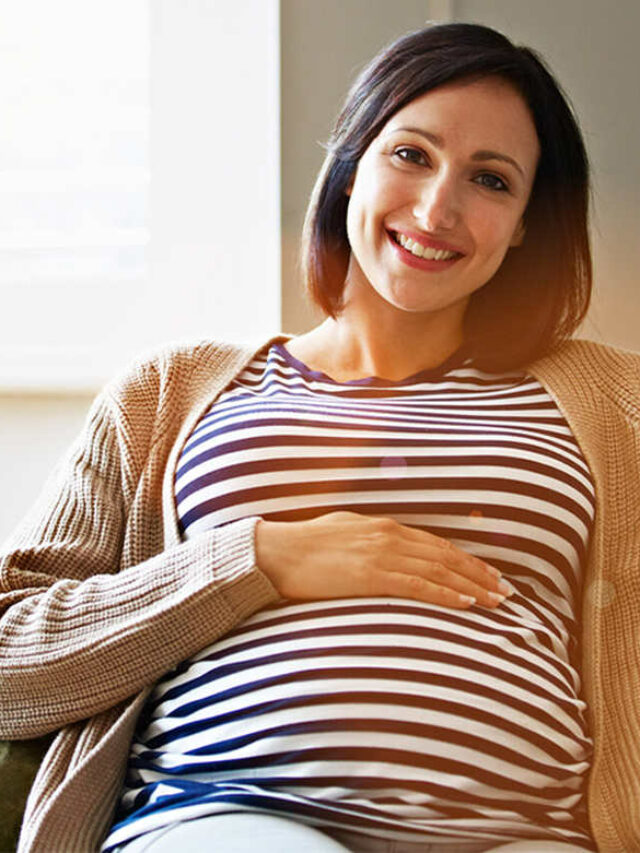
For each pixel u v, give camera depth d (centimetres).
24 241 181
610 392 128
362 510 116
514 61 124
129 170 181
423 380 129
